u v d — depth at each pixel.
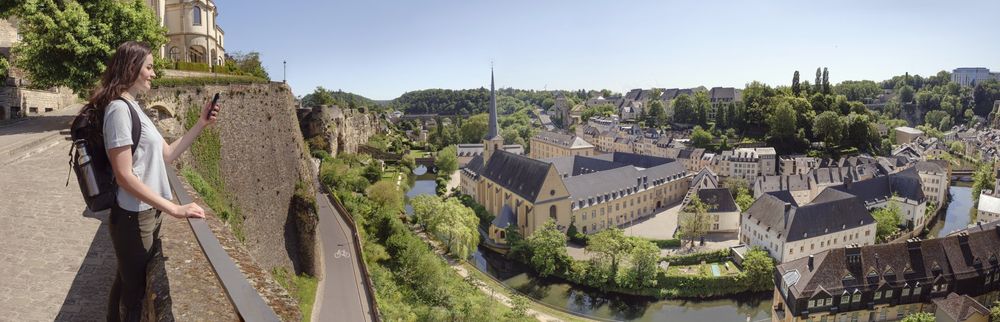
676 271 95.06
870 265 78.75
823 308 76.25
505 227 114.00
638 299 90.81
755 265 91.62
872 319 78.44
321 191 103.81
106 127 8.68
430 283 72.88
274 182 63.03
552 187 115.62
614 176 136.00
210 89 52.91
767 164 192.50
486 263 106.81
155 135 9.76
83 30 42.69
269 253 57.03
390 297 63.19
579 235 115.19
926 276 79.56
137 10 47.22
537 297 91.12
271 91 68.50
